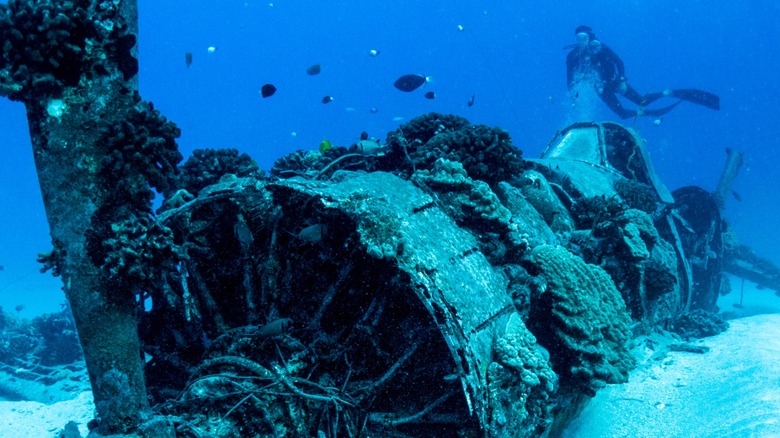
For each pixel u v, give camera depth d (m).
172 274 4.66
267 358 3.92
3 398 11.54
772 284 16.19
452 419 4.02
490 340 4.17
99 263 3.25
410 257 3.77
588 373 5.48
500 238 5.53
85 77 3.26
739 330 10.34
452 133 6.81
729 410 6.41
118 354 3.30
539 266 5.87
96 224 3.25
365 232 3.80
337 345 4.14
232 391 3.71
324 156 7.53
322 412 3.90
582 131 13.23
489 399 3.88
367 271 4.20
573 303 5.67
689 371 8.32
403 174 6.34
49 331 12.88
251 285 4.43
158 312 4.84
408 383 4.19
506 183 7.05
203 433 3.43
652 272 8.73
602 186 10.42
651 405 7.23
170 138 3.66
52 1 3.17
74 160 3.22
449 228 4.84
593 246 7.66
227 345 4.08
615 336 5.93
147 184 3.44
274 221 4.39
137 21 3.54
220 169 6.25
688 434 6.17
